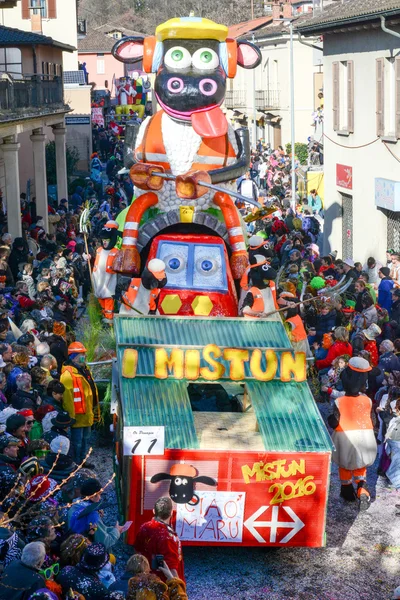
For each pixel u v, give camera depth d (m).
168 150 12.62
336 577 9.63
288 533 9.58
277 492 9.48
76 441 11.88
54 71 38.88
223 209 12.70
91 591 7.19
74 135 50.94
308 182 34.06
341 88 27.53
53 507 8.20
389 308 18.36
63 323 14.33
